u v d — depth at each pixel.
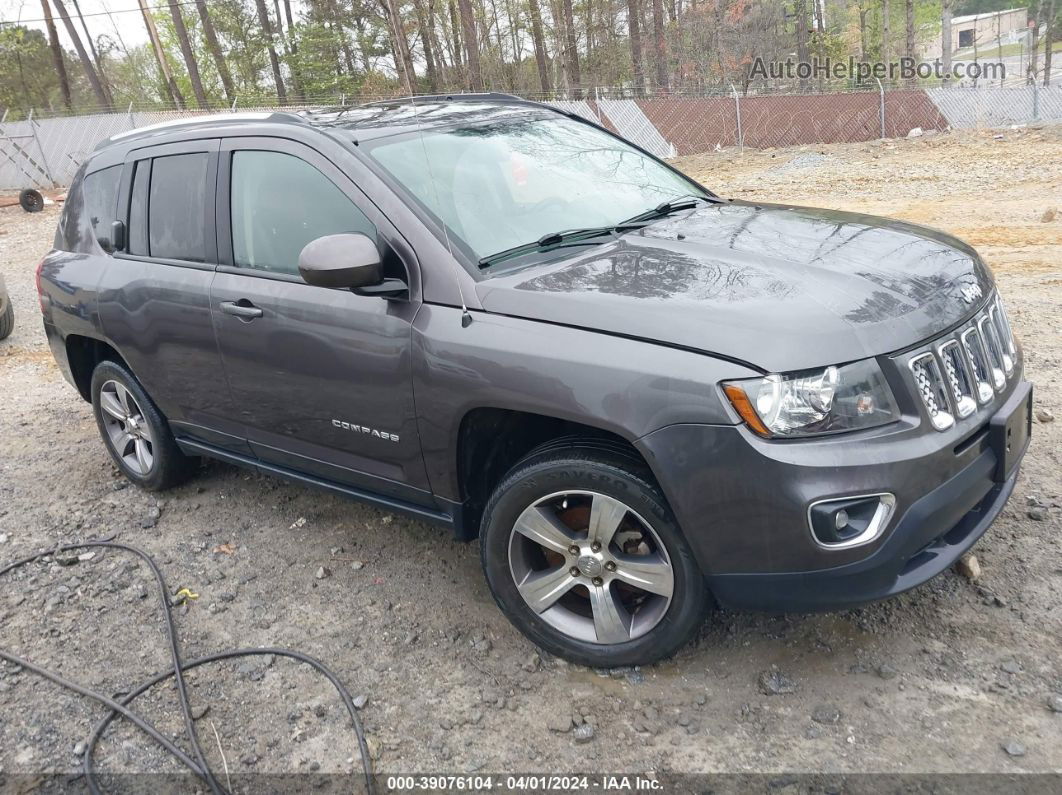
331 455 3.50
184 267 3.82
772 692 2.79
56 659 3.31
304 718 2.91
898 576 2.53
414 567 3.76
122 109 39.97
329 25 34.97
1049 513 3.58
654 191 3.86
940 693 2.70
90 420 5.93
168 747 2.81
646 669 2.96
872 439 2.42
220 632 3.42
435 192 3.20
